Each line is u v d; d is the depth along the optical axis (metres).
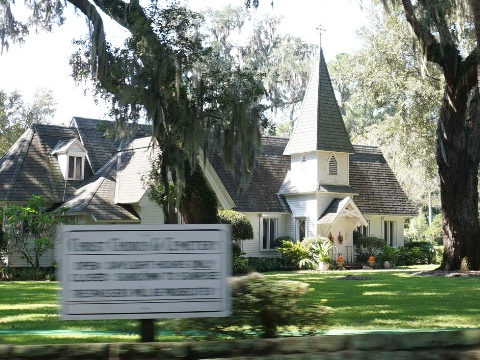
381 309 13.97
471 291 19.05
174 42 25.16
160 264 6.55
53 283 25.09
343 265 37.47
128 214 33.25
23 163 34.59
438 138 28.98
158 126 24.39
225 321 7.45
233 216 32.81
